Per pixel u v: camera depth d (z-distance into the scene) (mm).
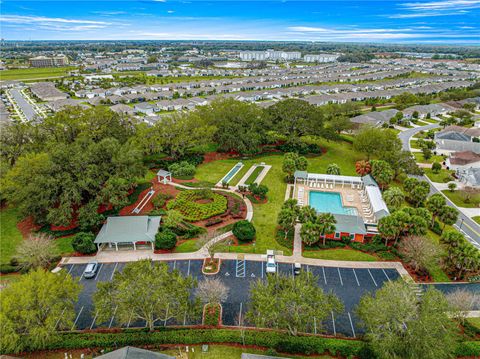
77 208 67750
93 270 50688
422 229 55094
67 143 81438
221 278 50500
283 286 39312
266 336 39219
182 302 38688
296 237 60969
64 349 38438
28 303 36156
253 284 45094
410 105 167750
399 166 84938
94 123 85188
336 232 60062
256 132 102438
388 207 68938
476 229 67125
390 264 54188
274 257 55250
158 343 38875
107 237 56312
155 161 93812
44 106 170500
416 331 34281
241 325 41938
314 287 39281
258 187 75250
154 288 37906
